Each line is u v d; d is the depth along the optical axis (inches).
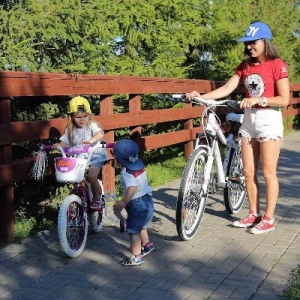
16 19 328.2
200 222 245.4
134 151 202.1
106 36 384.8
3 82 222.7
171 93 375.6
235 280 186.5
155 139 356.8
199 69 581.9
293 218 270.4
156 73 462.6
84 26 357.4
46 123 247.8
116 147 202.5
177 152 458.9
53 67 358.9
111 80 299.7
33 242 231.3
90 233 243.3
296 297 168.1
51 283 185.3
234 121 268.5
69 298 172.6
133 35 442.9
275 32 776.3
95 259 210.2
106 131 301.6
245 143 249.6
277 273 193.0
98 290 179.2
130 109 331.0
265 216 247.0
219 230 248.8
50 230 250.1
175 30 488.4
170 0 465.4
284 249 220.5
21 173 233.3
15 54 319.9
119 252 218.8
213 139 247.4
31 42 333.1
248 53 240.1
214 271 195.8
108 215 272.1
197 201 237.1
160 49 473.1
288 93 234.2
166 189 341.7
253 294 174.2
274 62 235.0
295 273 190.9
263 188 339.3
